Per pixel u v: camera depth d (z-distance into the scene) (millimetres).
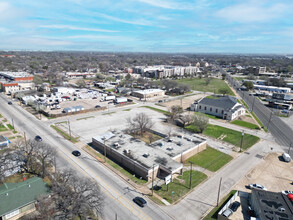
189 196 47375
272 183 53188
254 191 45562
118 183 51469
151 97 154375
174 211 42625
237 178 54906
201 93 173375
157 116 107875
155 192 48562
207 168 59375
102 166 59062
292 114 119000
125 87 185250
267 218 37625
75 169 56562
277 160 65125
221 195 47906
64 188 40719
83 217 39375
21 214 39656
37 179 44688
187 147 65250
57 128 86875
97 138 70750
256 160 64812
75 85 188250
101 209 39500
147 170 51750
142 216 40938
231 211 41438
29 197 40719
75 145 71688
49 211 38250
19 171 54281
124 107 124375
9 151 56406
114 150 62344
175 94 166500
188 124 95188
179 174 56156
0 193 39281
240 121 103250
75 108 109625
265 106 136500
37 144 55625
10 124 89125
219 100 116812
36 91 149000
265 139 81938
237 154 68562
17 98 134875
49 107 116250
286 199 43375
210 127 93312
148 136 81188
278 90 182250
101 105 125562
